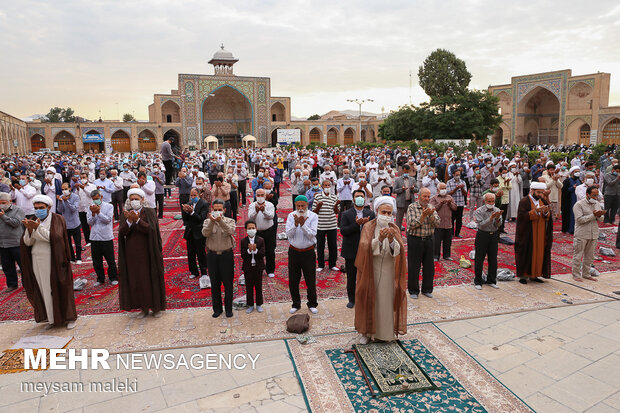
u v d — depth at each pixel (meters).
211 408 3.38
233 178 10.02
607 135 35.84
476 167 11.48
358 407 3.34
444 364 3.94
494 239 5.82
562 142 38.50
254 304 5.43
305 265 5.02
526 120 42.41
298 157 21.22
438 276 6.40
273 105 50.56
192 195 6.19
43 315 4.74
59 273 4.69
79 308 5.39
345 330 4.68
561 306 5.26
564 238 8.70
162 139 44.41
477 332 4.60
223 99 50.44
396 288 4.25
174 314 5.16
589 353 4.12
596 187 6.00
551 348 4.23
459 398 3.43
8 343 4.48
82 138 42.28
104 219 6.03
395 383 3.63
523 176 10.23
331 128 53.06
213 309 5.09
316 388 3.60
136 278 4.93
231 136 51.66
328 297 5.65
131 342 4.45
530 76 40.00
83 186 8.24
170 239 8.96
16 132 35.44
